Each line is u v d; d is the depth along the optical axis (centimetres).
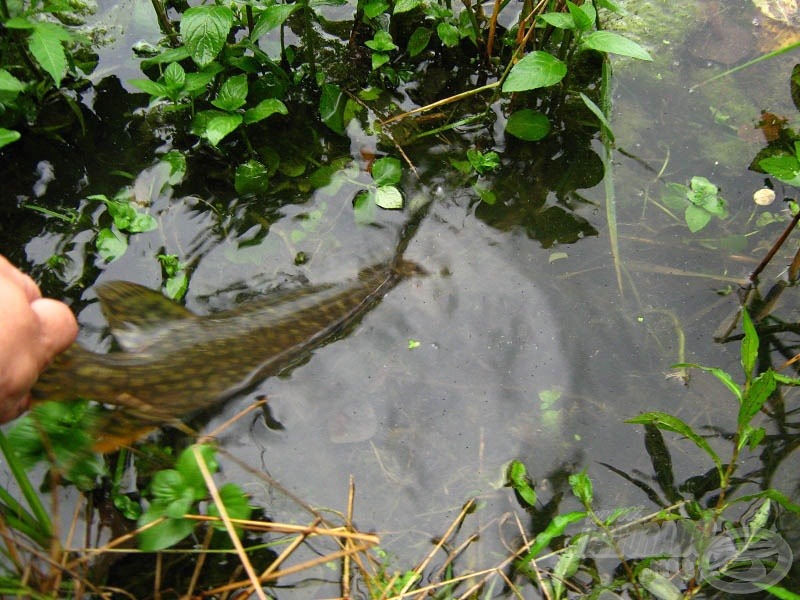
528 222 88
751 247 87
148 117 92
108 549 72
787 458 79
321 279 85
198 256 85
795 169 80
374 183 89
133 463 77
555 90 94
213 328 79
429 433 79
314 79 94
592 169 91
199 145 90
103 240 85
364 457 78
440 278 85
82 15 97
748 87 95
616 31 99
